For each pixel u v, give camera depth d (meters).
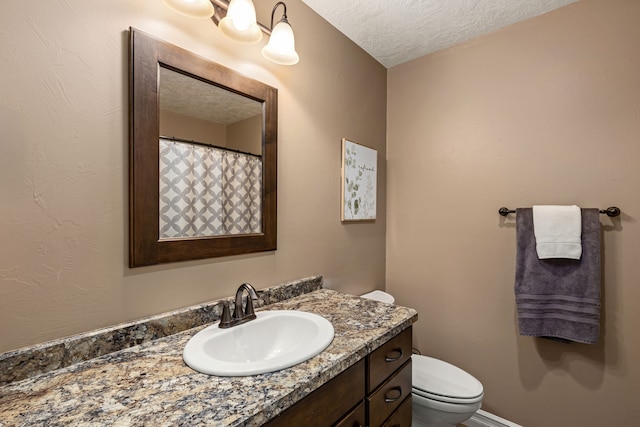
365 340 0.93
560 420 1.52
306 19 1.48
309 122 1.52
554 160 1.53
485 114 1.74
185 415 0.58
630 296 1.36
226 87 1.14
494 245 1.72
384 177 2.11
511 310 1.66
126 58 0.88
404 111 2.06
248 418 0.57
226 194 1.16
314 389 0.72
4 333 0.70
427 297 1.96
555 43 1.52
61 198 0.78
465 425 1.78
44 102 0.75
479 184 1.76
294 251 1.46
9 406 0.61
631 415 1.36
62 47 0.77
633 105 1.35
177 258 1.00
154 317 0.94
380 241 2.08
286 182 1.41
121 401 0.62
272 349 1.07
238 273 1.21
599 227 1.40
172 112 0.99
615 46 1.38
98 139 0.84
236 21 1.00
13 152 0.71
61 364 0.76
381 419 1.00
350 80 1.78
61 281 0.78
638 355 1.35
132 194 0.89
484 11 1.53
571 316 1.42
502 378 1.69
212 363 0.76
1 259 0.70
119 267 0.88
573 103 1.48
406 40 1.79
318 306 1.26
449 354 1.88
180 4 0.91
